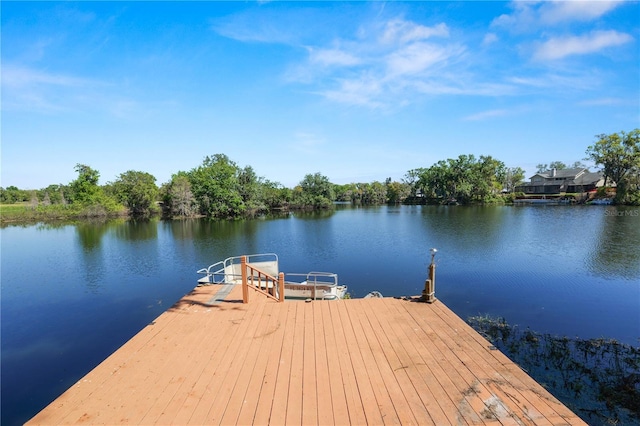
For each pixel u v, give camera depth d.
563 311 11.53
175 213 53.38
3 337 11.08
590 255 20.38
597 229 29.73
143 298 14.73
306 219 45.88
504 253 21.25
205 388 4.40
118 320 12.43
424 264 18.98
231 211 53.34
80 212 52.34
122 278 17.86
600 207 50.41
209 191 50.94
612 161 54.09
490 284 14.94
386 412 3.88
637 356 8.05
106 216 53.72
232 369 4.86
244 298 7.65
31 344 10.58
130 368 4.91
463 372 4.71
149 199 55.91
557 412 3.85
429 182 73.62
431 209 57.94
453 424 3.68
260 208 55.59
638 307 11.93
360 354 5.25
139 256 22.92
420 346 5.49
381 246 24.38
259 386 4.43
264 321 6.59
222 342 5.71
